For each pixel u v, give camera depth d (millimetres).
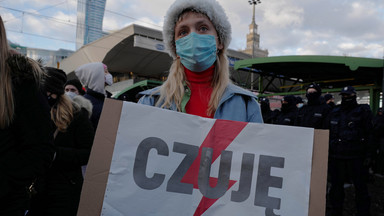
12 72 1127
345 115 3963
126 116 1165
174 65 1614
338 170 3928
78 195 1899
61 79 1891
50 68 1859
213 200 1190
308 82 13203
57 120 1854
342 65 10172
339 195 3910
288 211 1155
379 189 5551
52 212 1779
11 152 1107
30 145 1130
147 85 16688
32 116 1146
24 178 1113
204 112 1495
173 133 1203
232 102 1473
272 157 1200
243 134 1231
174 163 1188
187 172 1197
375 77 9742
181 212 1168
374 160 5422
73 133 1927
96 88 3016
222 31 1616
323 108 4672
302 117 4855
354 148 3805
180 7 1563
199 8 1532
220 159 1221
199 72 1545
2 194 1067
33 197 1774
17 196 1146
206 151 1221
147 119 1186
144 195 1140
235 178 1206
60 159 1754
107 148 1137
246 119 1471
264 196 1180
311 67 11562
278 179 1184
